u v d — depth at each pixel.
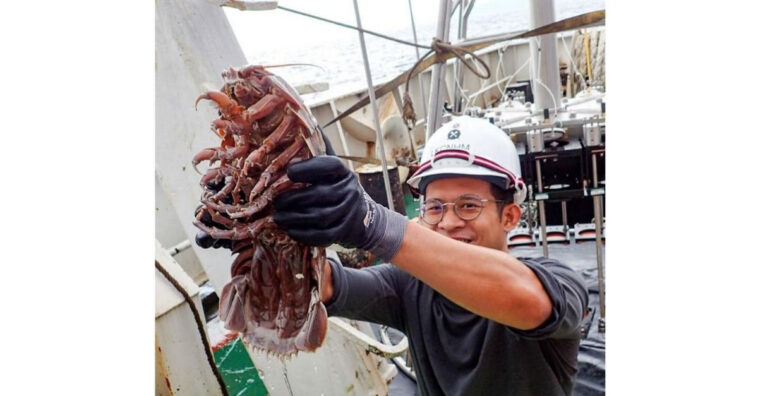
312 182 1.11
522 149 2.37
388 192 2.16
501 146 1.54
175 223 3.11
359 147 3.38
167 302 1.93
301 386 2.24
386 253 1.17
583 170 2.22
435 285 1.20
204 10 2.09
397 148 3.33
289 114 1.13
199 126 2.06
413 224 1.20
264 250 1.31
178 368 1.94
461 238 1.50
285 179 1.14
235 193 1.22
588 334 2.10
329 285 1.49
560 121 2.40
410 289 1.56
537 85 2.64
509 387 1.44
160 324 1.90
